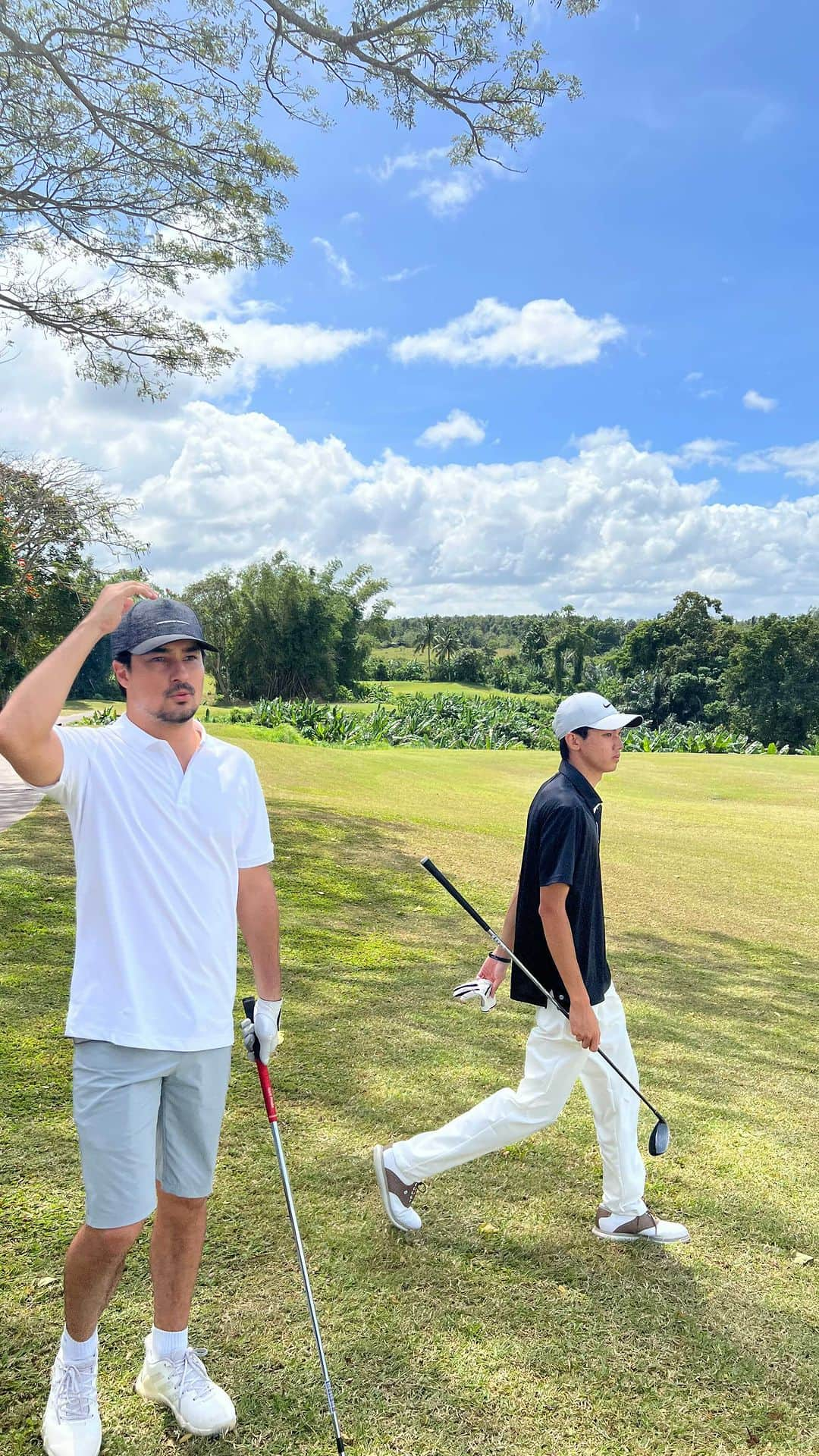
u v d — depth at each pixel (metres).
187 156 8.61
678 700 84.12
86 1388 2.01
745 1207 3.27
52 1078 3.72
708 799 18.48
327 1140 3.51
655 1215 3.18
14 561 19.69
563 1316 2.59
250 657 61.44
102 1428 2.10
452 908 7.49
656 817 15.03
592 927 2.81
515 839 11.40
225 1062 2.09
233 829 2.09
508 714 48.88
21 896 6.17
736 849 12.16
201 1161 2.08
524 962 2.87
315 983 5.37
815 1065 4.79
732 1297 2.73
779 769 24.55
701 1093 4.30
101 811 1.95
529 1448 2.14
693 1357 2.47
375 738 34.31
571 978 2.70
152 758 2.00
